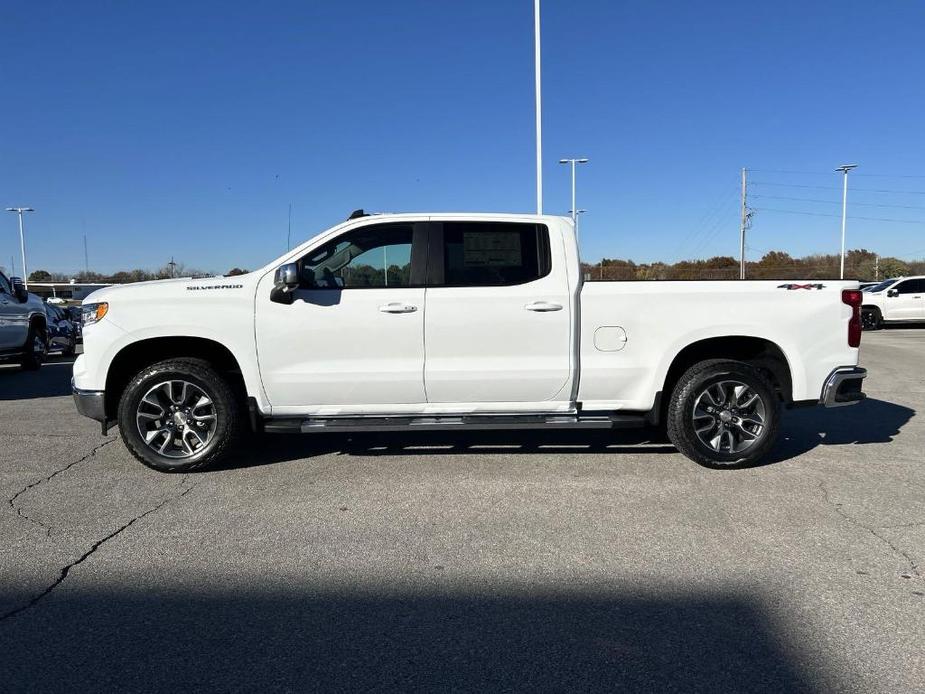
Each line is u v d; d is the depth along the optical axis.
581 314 5.08
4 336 11.29
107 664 2.62
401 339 5.00
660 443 5.98
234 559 3.57
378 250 5.11
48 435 6.40
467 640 2.78
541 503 4.41
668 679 2.52
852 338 5.23
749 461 5.15
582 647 2.73
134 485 4.80
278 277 4.86
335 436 6.27
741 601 3.09
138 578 3.36
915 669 2.57
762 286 5.14
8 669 2.59
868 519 4.10
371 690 2.46
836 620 2.92
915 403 8.16
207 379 5.00
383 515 4.20
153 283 5.11
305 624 2.91
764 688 2.46
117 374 5.15
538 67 16.94
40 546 3.74
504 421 5.07
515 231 5.15
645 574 3.37
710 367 5.11
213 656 2.67
